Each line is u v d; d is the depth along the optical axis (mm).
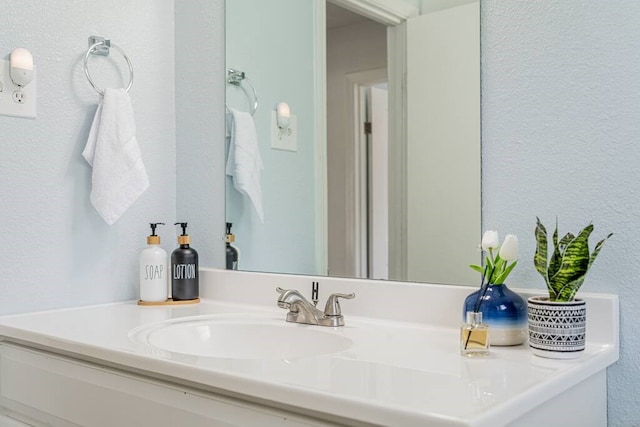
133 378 1083
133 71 1734
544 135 1206
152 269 1634
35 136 1516
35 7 1514
